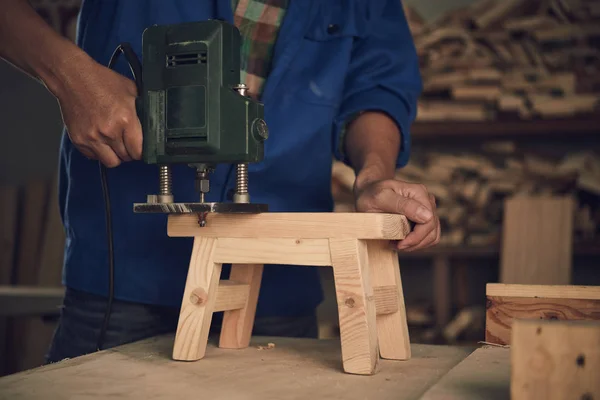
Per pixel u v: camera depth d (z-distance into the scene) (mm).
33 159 4094
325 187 1585
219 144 1096
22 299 3361
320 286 1597
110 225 1401
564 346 725
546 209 3410
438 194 3582
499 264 3727
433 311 3605
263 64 1513
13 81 4102
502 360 1080
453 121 3510
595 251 3393
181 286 1429
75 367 1076
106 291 1430
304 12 1500
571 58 3504
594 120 3377
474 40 3592
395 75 1581
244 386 966
